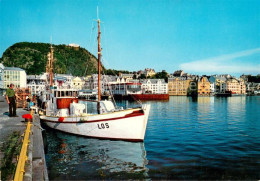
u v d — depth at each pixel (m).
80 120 20.70
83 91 116.50
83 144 18.73
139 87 115.50
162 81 155.75
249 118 39.31
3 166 7.14
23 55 189.75
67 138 20.95
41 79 115.62
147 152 16.75
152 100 104.69
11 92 17.19
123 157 15.47
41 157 8.67
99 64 23.12
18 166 5.91
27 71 174.00
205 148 18.09
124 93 114.06
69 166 13.63
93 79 141.75
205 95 157.75
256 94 186.88
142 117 18.56
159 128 28.45
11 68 90.25
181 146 18.77
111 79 152.62
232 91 178.25
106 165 13.88
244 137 22.62
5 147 9.05
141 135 19.02
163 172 12.74
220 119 37.91
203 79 159.75
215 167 13.52
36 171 7.56
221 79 199.62
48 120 24.70
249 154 16.30
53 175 12.18
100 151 16.81
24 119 16.20
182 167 13.50
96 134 20.28
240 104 78.19
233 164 14.05
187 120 36.59
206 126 30.22
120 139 19.53
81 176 11.98
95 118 19.88
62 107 24.45
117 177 11.96
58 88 26.34
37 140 11.16
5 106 25.80
